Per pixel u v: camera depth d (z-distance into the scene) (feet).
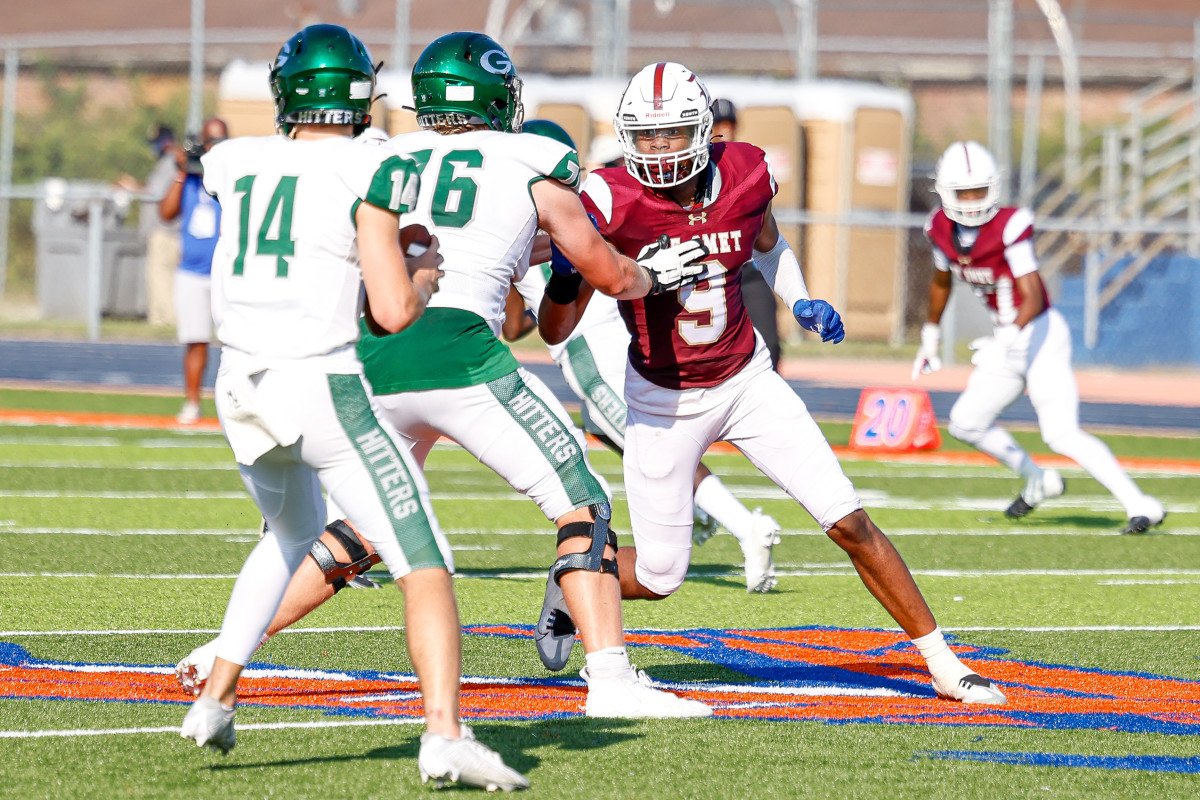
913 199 289.94
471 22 354.13
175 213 150.51
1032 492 107.45
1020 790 44.11
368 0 361.92
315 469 42.57
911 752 48.08
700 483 79.15
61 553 85.15
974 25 380.99
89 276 261.03
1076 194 325.21
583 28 325.01
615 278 50.21
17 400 169.68
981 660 63.36
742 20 366.02
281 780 43.80
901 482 130.62
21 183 336.08
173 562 83.51
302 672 58.29
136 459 129.59
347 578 51.88
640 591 58.90
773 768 45.88
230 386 41.91
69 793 42.22
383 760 46.06
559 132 71.77
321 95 42.80
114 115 358.43
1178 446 161.58
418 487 42.68
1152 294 265.34
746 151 55.11
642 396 56.13
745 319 55.72
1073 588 82.64
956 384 220.64
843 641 67.10
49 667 58.08
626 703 51.93
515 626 69.15
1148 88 386.32
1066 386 103.71
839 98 260.42
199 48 253.24
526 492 51.01
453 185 50.11
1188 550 97.35
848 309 260.01
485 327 49.98
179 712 51.62
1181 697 56.80
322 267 41.65
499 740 48.62
